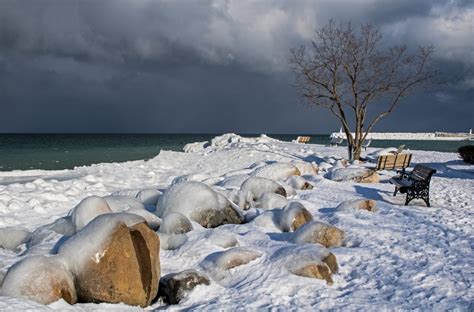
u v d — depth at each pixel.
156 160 23.98
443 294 5.18
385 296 5.24
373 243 7.14
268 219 8.38
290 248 6.34
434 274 5.80
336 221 8.49
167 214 7.73
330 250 6.80
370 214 9.19
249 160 22.58
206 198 8.58
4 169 22.61
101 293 5.16
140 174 18.52
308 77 22.86
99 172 18.77
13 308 4.09
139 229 5.62
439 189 13.27
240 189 10.80
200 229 7.67
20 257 6.64
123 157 32.00
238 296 5.37
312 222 7.41
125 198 9.70
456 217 9.20
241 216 8.89
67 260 5.29
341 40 22.73
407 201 10.77
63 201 11.65
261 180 10.81
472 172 18.06
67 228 7.41
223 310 4.99
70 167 24.16
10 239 7.67
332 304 5.07
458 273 5.83
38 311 4.19
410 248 6.90
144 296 5.35
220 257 6.22
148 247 5.59
